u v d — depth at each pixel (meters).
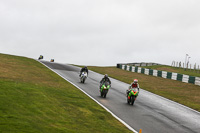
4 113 11.52
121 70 62.31
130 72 58.09
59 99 18.19
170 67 74.88
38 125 10.89
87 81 32.31
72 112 15.23
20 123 10.52
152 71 53.69
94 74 43.84
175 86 38.19
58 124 11.93
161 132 14.09
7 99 14.16
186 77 43.72
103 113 16.59
